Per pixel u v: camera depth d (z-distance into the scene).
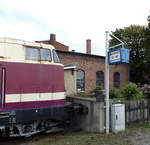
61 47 29.14
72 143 8.55
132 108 11.65
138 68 36.16
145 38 21.42
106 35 10.42
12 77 8.73
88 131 10.62
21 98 8.89
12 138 9.78
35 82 9.32
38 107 9.34
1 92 8.42
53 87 9.89
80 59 23.05
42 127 9.82
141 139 9.15
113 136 9.51
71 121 11.30
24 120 8.84
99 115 10.20
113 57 9.98
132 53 37.56
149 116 12.70
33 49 9.46
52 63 9.98
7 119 8.44
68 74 14.87
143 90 20.27
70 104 10.59
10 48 8.84
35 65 9.38
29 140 9.38
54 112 9.81
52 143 8.65
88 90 23.69
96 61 24.80
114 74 27.81
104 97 10.39
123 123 10.52
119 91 18.38
